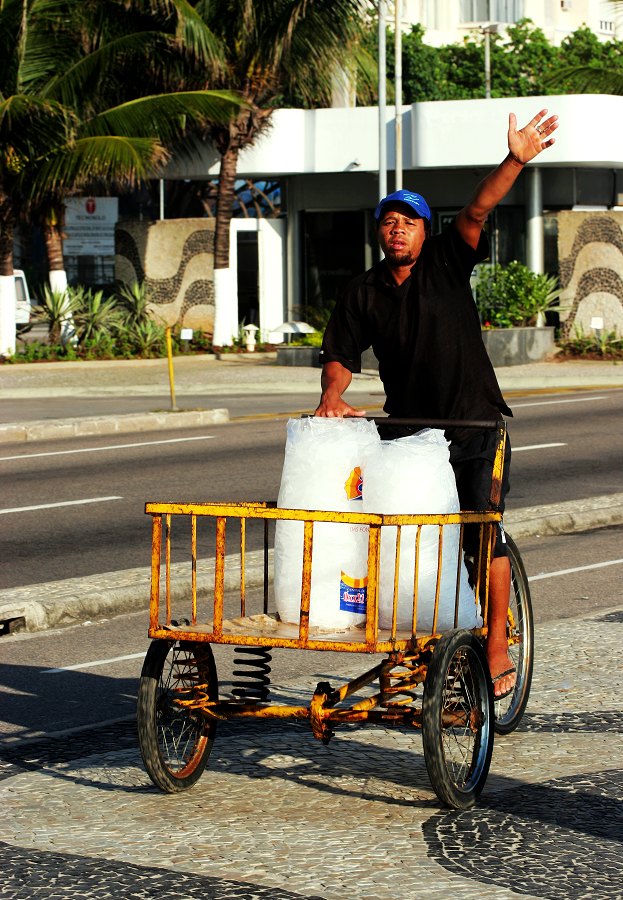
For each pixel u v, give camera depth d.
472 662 6.53
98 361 37.25
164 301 43.50
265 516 6.35
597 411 25.52
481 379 7.14
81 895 5.46
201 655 6.87
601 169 42.31
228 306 40.59
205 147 42.28
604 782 6.75
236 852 5.90
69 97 35.22
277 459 19.31
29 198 35.66
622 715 7.88
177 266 43.25
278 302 45.00
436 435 6.58
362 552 6.47
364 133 41.00
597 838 5.99
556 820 6.23
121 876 5.65
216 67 35.88
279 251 44.88
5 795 6.78
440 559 6.41
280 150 41.69
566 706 8.07
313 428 6.61
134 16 35.75
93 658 9.73
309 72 38.72
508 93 62.28
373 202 43.38
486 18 84.25
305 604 6.26
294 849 5.93
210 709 6.71
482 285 39.03
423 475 6.45
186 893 5.45
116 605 11.10
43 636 10.41
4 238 37.03
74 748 7.58
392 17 66.38
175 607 11.20
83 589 11.19
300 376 33.50
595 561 12.87
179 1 34.19
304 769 7.08
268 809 6.47
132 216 53.91
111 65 35.03
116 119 35.19
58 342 39.06
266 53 37.00
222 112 35.22
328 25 36.66
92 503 16.00
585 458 19.34
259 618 6.73
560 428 22.84
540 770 6.96
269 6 36.12
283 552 6.58
